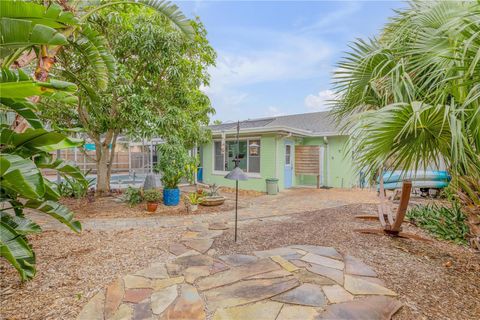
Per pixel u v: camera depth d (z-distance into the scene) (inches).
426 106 74.5
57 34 71.6
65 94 81.0
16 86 60.7
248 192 397.4
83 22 127.4
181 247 143.9
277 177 394.0
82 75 205.2
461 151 73.8
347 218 211.3
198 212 249.6
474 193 121.3
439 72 95.8
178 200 283.6
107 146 324.8
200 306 87.7
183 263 121.9
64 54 194.4
